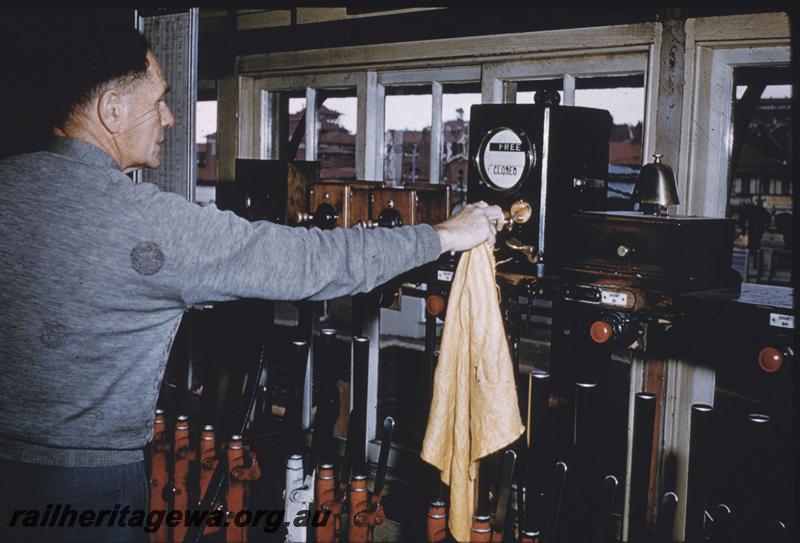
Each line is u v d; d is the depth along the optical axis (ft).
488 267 6.42
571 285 7.40
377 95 12.32
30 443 4.95
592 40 9.73
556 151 7.79
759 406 17.97
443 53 11.20
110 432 5.09
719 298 6.86
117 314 4.88
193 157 11.30
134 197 4.84
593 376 8.16
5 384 4.91
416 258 5.32
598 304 7.25
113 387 5.02
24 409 4.92
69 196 4.80
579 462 7.83
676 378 9.16
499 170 8.00
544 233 7.81
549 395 8.28
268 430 12.53
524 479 8.40
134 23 11.57
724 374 21.35
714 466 7.62
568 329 8.15
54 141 5.10
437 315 8.80
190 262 4.81
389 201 8.92
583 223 7.39
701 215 9.13
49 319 4.80
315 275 4.97
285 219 9.91
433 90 11.68
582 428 7.79
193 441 12.05
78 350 4.86
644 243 6.98
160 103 5.58
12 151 10.93
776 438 7.68
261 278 4.90
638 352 9.44
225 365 12.77
